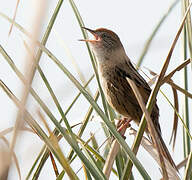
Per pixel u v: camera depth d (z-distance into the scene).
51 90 4.54
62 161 3.86
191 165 4.62
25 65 2.78
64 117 4.58
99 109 4.54
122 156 6.04
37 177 5.64
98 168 5.09
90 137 6.46
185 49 6.87
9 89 4.25
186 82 6.88
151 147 5.75
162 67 4.71
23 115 2.80
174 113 6.40
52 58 4.56
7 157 2.46
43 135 3.97
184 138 6.67
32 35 2.50
